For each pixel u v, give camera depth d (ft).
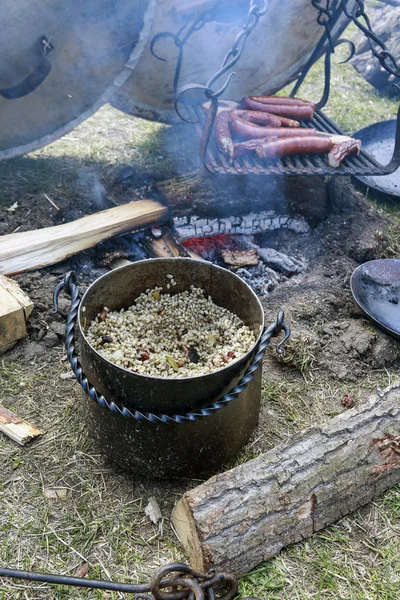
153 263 4.18
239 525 3.47
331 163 5.07
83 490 3.85
